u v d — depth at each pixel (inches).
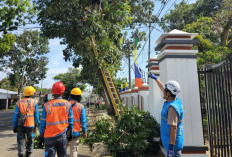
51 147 125.6
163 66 206.4
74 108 173.8
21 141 196.2
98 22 430.6
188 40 197.5
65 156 131.3
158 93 270.7
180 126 107.5
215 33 805.9
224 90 161.0
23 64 1566.2
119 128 241.0
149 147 222.4
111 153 218.5
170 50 196.2
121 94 821.9
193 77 194.9
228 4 814.5
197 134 186.1
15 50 1504.7
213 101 178.9
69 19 449.7
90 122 362.0
